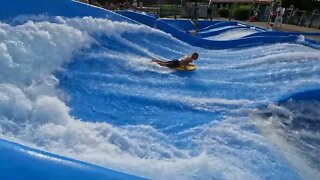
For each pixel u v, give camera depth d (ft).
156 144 15.96
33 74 18.48
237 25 62.95
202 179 13.42
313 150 17.26
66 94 19.03
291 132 18.93
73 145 14.10
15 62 18.11
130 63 26.16
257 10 90.79
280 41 45.39
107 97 20.22
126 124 17.79
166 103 20.81
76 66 22.30
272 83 26.45
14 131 13.84
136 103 20.30
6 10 20.74
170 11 91.56
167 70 26.81
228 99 22.59
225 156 15.48
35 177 6.68
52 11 24.56
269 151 16.39
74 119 16.78
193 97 22.52
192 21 64.08
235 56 37.24
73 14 26.76
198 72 28.32
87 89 20.40
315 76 28.37
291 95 22.33
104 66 24.03
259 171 14.65
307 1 121.39
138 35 33.30
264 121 19.67
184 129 17.90
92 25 27.12
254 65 31.91
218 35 55.62
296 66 31.24
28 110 15.33
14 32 19.65
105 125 16.74
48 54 20.71
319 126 20.15
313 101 22.59
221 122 19.03
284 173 14.73
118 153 14.42
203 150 15.83
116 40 28.99
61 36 22.66
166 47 34.88
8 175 6.60
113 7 65.72
